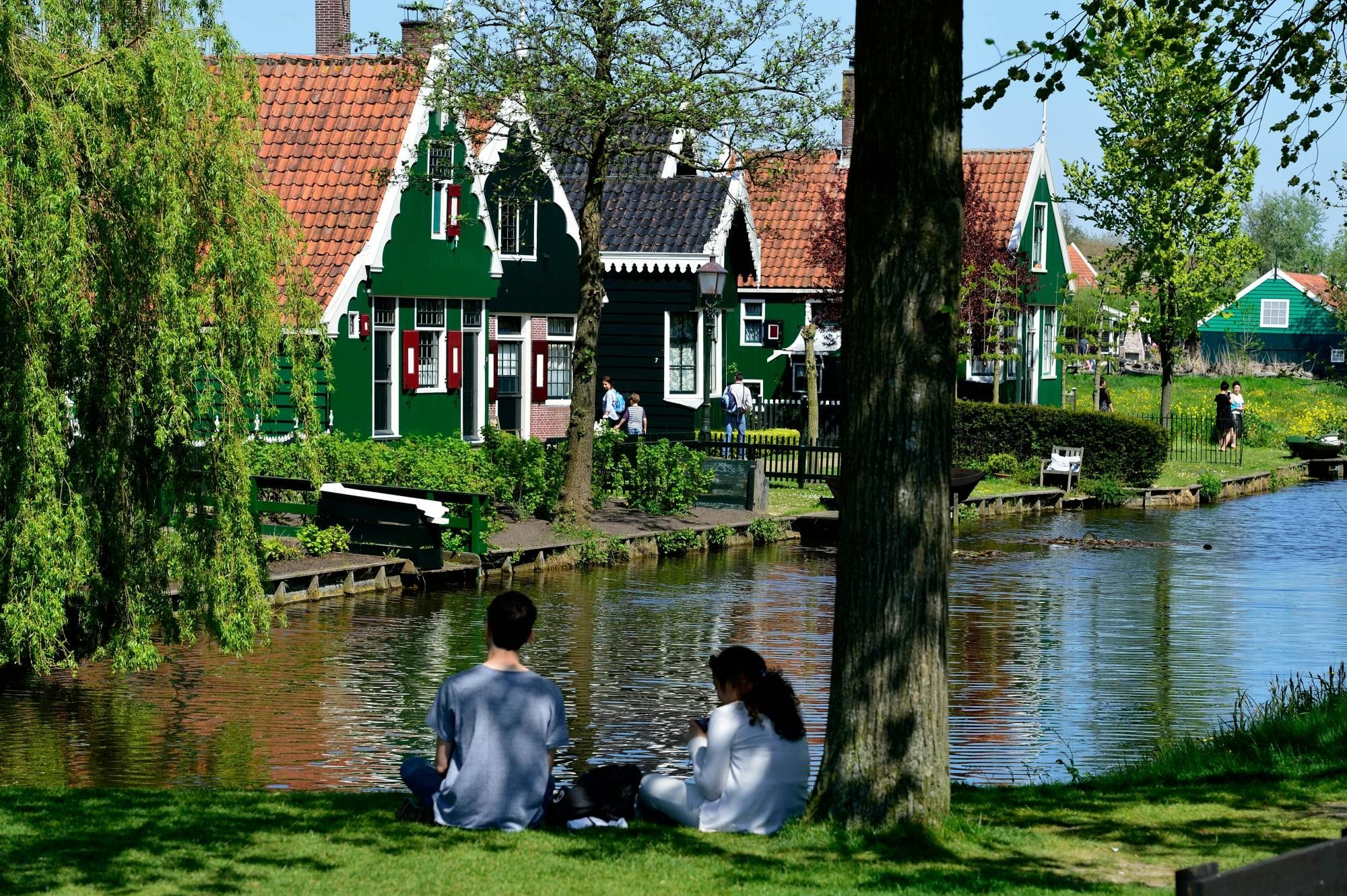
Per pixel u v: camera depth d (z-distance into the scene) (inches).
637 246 1644.9
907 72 346.3
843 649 355.6
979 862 324.2
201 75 654.5
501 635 360.5
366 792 447.5
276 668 711.7
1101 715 636.7
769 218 2092.8
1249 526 1435.8
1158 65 1652.3
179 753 548.1
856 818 350.9
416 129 1273.4
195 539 690.2
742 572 1094.4
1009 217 1987.0
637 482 1293.1
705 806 358.9
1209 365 3454.7
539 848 334.6
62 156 606.2
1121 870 318.3
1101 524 1443.2
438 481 1093.8
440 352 1341.0
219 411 684.1
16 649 631.2
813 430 1683.1
